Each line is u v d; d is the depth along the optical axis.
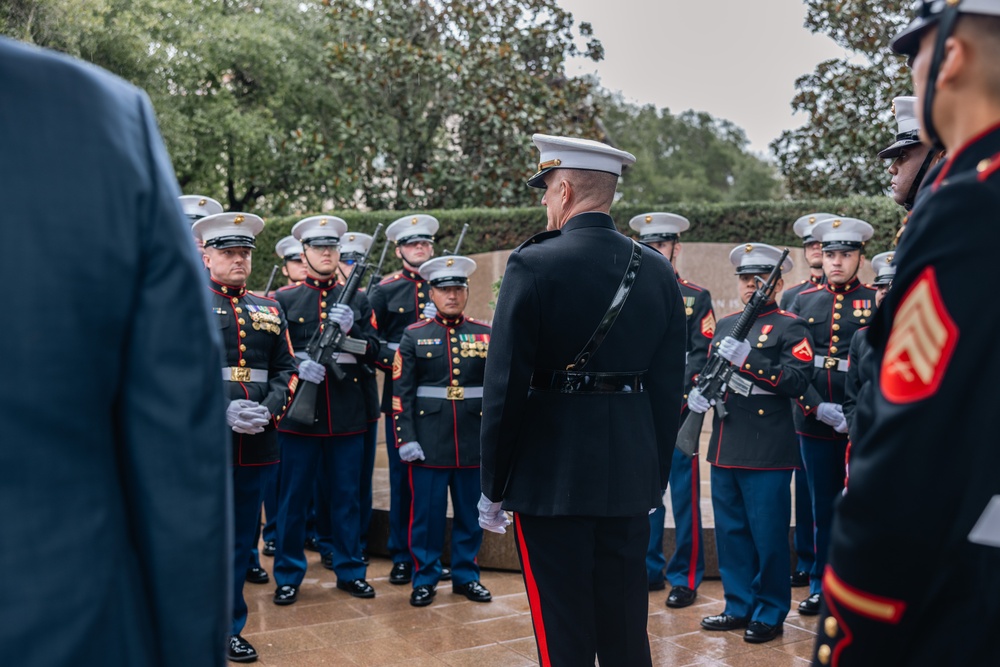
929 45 1.46
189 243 1.29
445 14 14.32
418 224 6.68
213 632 1.24
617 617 2.91
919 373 1.31
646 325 2.94
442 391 5.36
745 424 4.74
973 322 1.29
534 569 2.87
